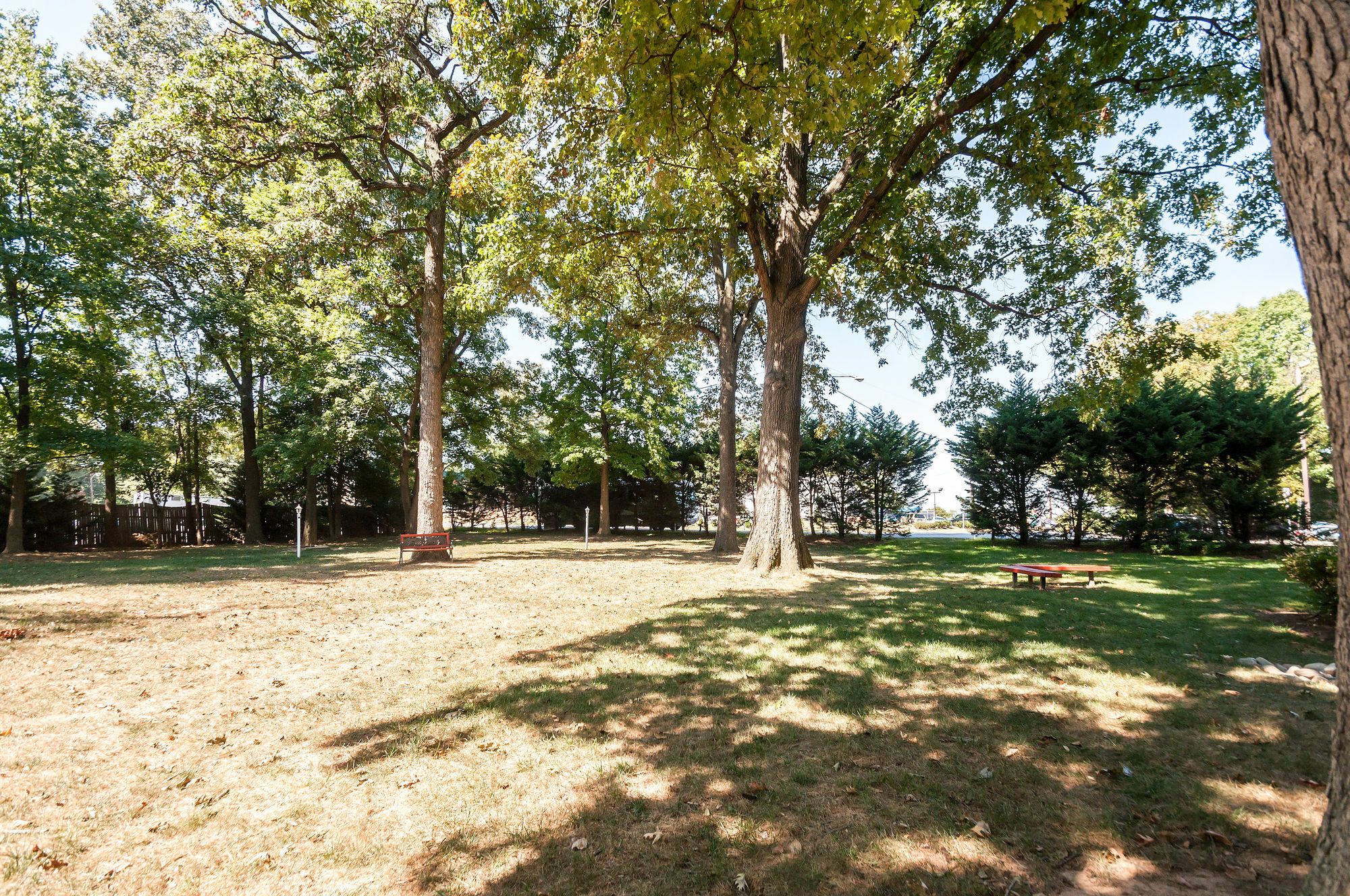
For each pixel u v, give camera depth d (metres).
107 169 19.72
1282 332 37.53
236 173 15.60
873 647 6.40
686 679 5.38
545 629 7.42
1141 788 3.40
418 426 27.91
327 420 24.08
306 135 14.41
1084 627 7.30
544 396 30.47
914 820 3.09
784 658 6.02
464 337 25.97
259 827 3.06
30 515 22.56
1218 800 3.28
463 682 5.33
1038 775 3.55
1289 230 2.15
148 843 2.93
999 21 8.97
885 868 2.70
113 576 12.57
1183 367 33.78
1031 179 10.59
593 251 12.29
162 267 22.89
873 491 27.50
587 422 30.27
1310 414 19.33
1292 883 2.59
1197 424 19.58
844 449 27.47
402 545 15.80
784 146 11.37
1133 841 2.91
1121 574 13.16
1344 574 2.12
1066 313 14.06
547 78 10.36
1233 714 4.46
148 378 27.06
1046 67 9.35
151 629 7.34
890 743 4.01
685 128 6.47
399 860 2.79
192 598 9.62
